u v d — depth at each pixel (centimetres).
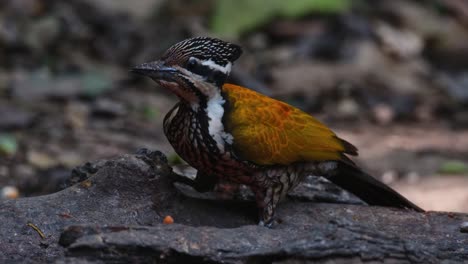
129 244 702
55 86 1681
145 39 1939
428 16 2214
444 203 1291
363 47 2009
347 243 712
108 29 1928
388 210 866
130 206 813
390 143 1652
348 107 1847
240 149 785
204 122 775
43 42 1841
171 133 798
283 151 809
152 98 1736
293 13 2059
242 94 812
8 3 1898
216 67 772
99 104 1627
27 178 1267
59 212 802
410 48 2075
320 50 2000
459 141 1684
